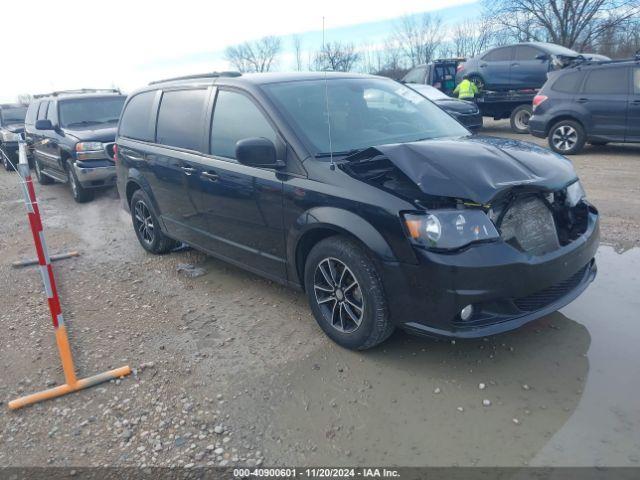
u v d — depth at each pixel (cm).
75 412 310
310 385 318
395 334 369
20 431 297
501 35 2991
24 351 385
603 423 268
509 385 304
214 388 323
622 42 2797
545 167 333
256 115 398
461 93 1402
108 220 785
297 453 265
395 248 298
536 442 259
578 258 326
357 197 315
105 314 440
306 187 345
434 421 280
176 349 373
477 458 253
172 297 467
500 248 288
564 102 1023
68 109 986
